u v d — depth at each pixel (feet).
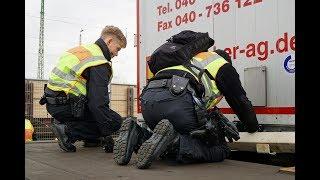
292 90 9.67
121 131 8.61
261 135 9.72
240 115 9.26
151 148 7.77
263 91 10.23
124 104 27.37
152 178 6.71
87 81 11.13
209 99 8.80
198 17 12.03
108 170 7.72
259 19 10.42
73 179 6.62
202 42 9.11
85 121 11.50
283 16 9.87
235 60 11.00
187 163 8.56
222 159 9.07
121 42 11.55
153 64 9.20
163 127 7.89
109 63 11.12
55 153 10.85
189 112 8.41
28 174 7.22
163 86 8.58
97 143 12.44
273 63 10.09
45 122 24.76
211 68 8.78
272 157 10.76
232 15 11.07
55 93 11.29
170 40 9.47
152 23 13.71
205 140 8.59
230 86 8.81
